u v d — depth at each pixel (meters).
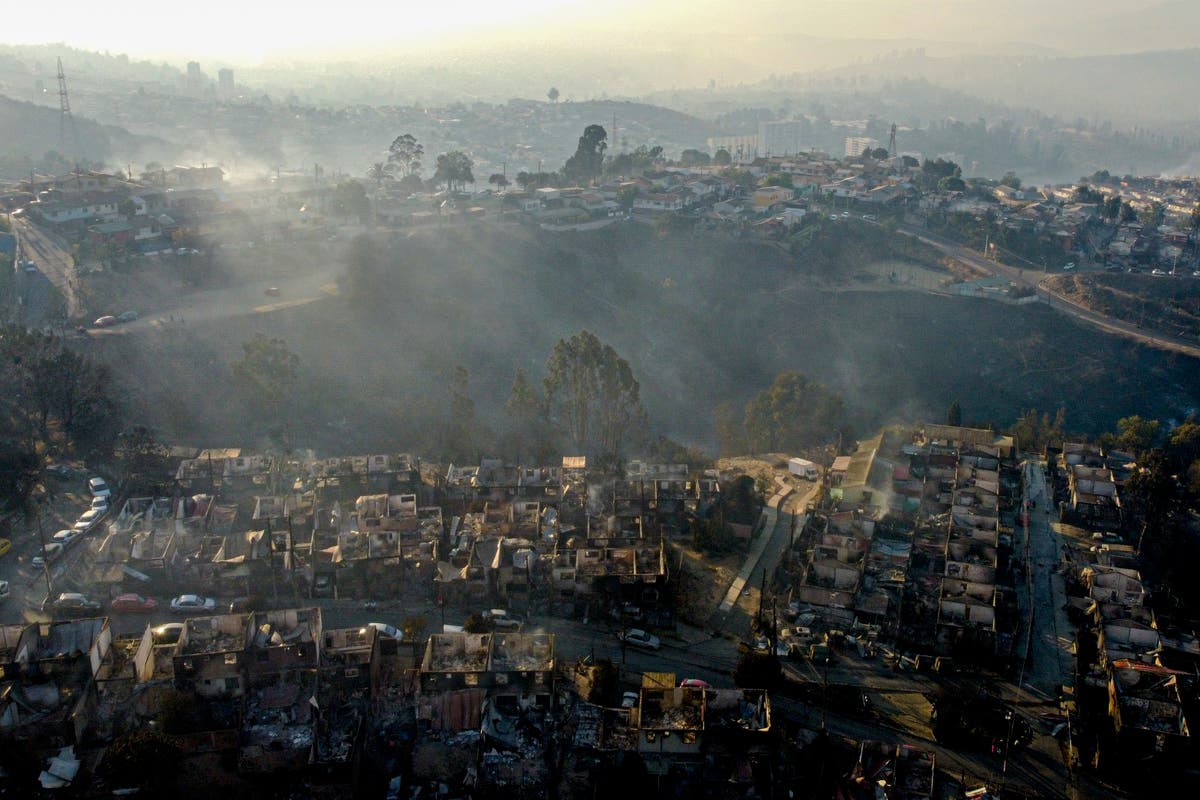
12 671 74.75
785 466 140.00
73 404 124.62
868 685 88.44
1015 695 88.38
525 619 94.75
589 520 109.94
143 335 157.50
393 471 118.12
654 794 73.31
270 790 72.25
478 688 78.69
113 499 110.69
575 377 143.38
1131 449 148.75
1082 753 80.81
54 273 181.25
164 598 93.19
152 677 79.38
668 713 78.31
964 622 95.19
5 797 68.38
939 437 140.00
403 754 75.44
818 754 77.00
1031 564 109.94
